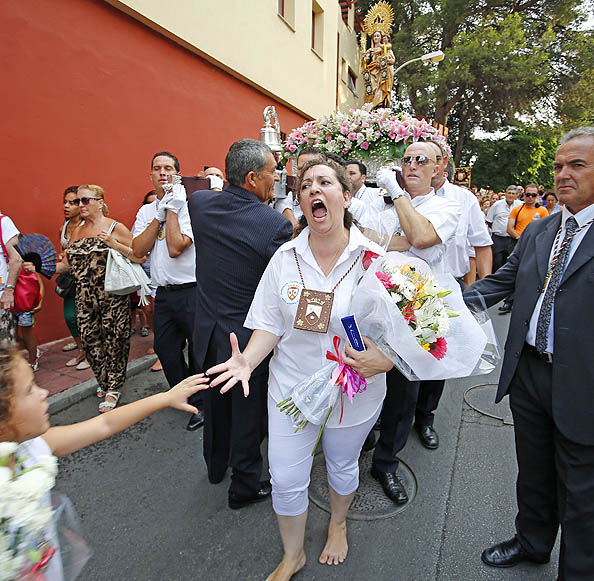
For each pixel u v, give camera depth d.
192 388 1.45
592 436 1.50
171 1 5.75
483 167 28.14
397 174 2.57
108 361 3.45
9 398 1.06
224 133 7.48
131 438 3.09
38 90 4.27
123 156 5.28
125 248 3.36
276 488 1.76
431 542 2.14
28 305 3.76
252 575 1.96
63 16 4.44
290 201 4.18
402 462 2.81
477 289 2.08
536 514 1.89
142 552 2.08
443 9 19.48
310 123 3.65
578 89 20.09
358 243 1.68
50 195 4.45
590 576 1.56
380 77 13.66
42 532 1.03
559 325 1.58
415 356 1.56
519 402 1.82
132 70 5.34
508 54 18.25
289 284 1.71
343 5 15.77
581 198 1.57
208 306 2.27
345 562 2.01
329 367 1.69
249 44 7.92
